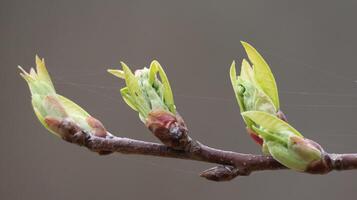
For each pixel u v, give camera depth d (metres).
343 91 0.66
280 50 0.68
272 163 0.37
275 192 0.66
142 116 0.37
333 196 0.64
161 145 0.37
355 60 0.66
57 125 0.37
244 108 0.37
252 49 0.37
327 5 0.67
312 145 0.36
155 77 0.37
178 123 0.37
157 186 0.68
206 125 0.68
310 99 0.67
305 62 0.67
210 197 0.67
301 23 0.68
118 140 0.37
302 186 0.65
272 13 0.68
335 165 0.36
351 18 0.67
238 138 0.67
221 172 0.37
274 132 0.36
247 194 0.66
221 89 0.68
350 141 0.65
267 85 0.37
